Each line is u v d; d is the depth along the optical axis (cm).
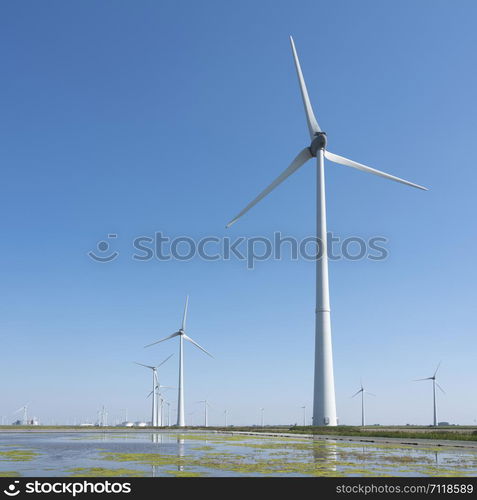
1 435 8350
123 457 3491
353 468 2792
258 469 2747
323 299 7481
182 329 13438
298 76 8775
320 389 7319
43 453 3888
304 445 4791
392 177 8175
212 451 4056
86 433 9481
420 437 6056
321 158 8062
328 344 7388
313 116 8444
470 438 5616
